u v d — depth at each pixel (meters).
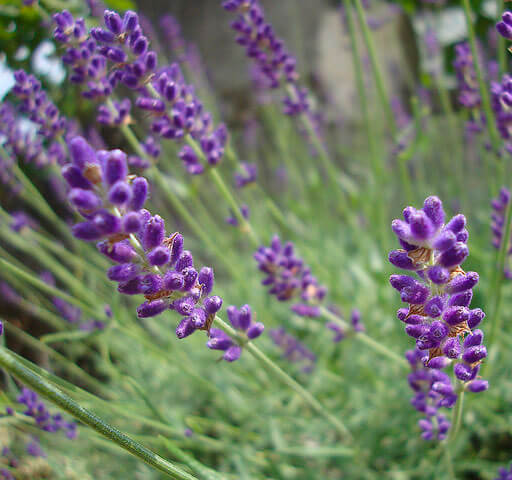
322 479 0.27
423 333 0.15
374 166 0.34
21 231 0.30
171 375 0.32
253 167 0.31
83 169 0.14
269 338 0.35
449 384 0.17
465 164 0.46
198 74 0.47
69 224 0.33
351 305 0.36
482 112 0.28
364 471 0.26
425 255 0.15
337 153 0.59
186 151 0.25
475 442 0.28
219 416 0.31
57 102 0.34
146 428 0.28
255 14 0.27
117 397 0.30
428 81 0.40
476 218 0.42
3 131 0.28
